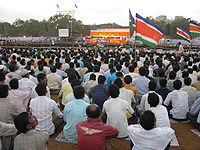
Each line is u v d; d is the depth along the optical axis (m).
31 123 2.62
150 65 9.45
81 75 7.93
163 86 5.21
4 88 3.40
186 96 4.95
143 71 5.66
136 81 5.75
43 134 2.70
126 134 3.97
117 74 5.61
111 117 3.85
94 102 4.78
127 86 5.04
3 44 27.91
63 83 6.12
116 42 39.56
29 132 2.64
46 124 3.93
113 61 9.24
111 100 3.94
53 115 5.55
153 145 2.63
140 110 4.76
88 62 8.48
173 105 5.02
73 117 3.78
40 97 3.93
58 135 4.35
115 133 2.98
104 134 2.86
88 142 2.80
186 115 4.96
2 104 3.40
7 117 3.41
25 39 49.47
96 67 6.71
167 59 10.99
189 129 4.73
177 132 4.58
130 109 3.97
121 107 3.87
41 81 5.10
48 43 32.50
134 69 6.98
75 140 3.85
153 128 2.68
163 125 3.55
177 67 7.21
